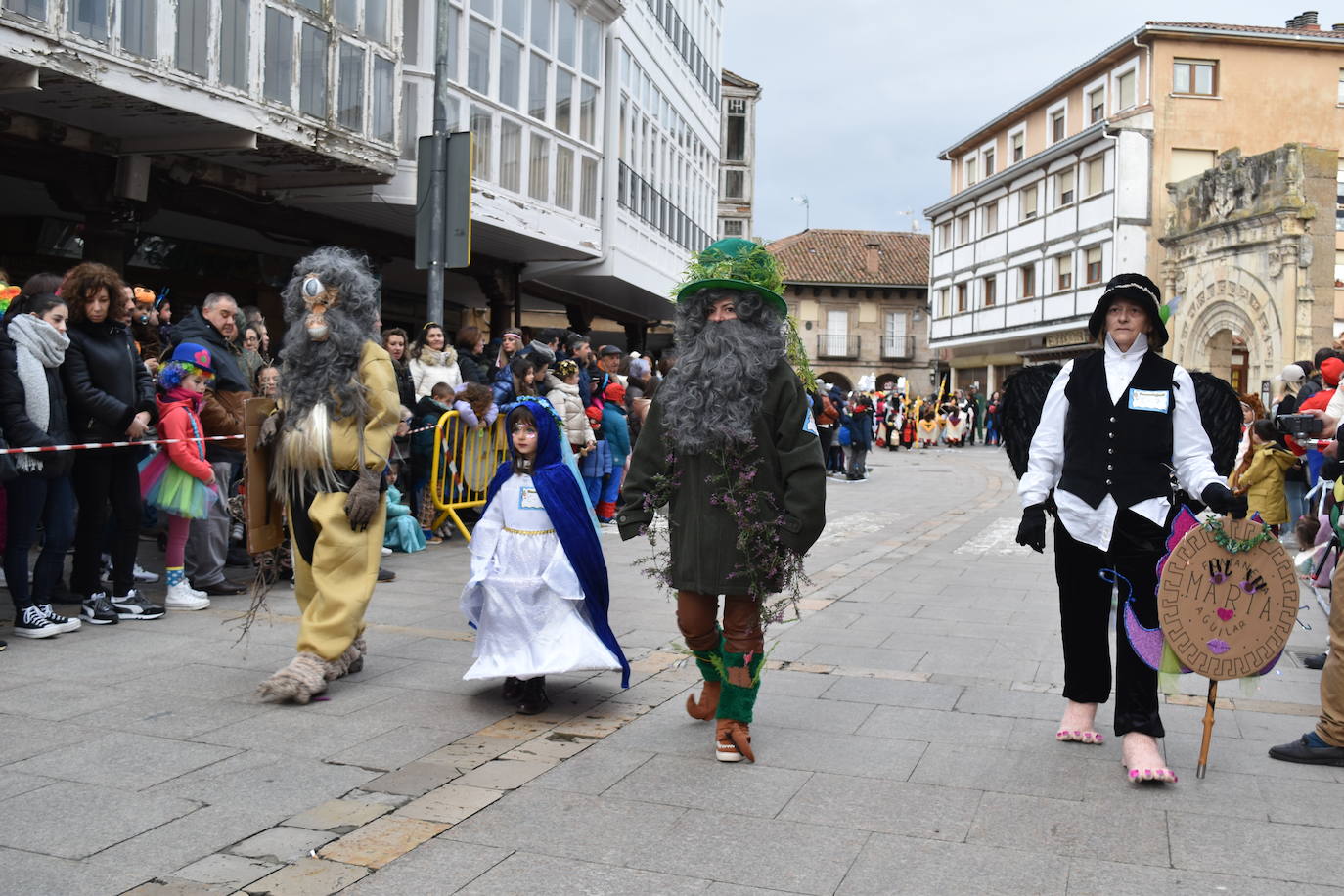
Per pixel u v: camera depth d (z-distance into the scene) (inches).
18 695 201.2
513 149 597.3
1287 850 140.9
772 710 203.9
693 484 179.2
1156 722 167.9
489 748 178.9
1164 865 136.0
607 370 488.1
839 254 2389.3
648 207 813.2
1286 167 1219.9
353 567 210.8
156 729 184.2
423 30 520.1
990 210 1936.5
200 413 291.6
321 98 454.3
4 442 235.3
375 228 604.7
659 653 247.4
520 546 203.3
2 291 310.8
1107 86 1644.9
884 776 167.9
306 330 208.1
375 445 209.2
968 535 491.5
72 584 265.4
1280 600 163.6
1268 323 1253.1
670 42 864.3
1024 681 227.0
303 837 141.3
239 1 412.2
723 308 178.7
